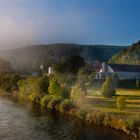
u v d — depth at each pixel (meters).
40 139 57.62
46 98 99.56
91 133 60.81
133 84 128.25
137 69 159.62
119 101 73.50
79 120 73.50
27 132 62.84
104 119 66.50
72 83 114.06
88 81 124.19
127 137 56.22
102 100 87.81
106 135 58.56
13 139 57.56
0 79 171.12
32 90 119.81
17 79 155.88
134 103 81.94
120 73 155.50
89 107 78.19
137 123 56.97
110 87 92.00
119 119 62.19
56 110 89.44
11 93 148.00
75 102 82.69
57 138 58.12
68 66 146.12
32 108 94.94
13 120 75.25
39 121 73.75
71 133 61.56
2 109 93.31
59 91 95.56
